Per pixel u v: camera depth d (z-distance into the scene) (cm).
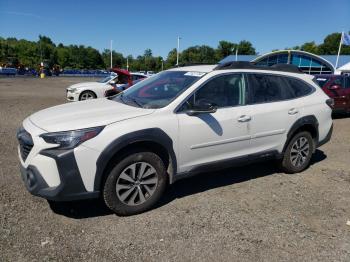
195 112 440
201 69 507
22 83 3225
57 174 372
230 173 581
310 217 436
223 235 384
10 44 9825
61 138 374
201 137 455
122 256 339
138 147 414
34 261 323
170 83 491
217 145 473
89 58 11106
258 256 349
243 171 594
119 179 405
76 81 4041
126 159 404
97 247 351
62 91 2295
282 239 382
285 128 546
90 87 1502
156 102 455
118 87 1420
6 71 5212
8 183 491
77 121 395
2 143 699
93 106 470
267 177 570
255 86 521
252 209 450
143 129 405
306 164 603
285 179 564
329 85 1227
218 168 489
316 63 4212
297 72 597
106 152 385
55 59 10269
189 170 459
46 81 3872
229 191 506
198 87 464
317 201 484
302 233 396
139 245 358
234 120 483
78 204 441
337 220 431
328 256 355
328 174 598
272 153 545
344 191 524
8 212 409
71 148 372
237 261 340
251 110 504
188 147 447
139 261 333
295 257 351
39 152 376
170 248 356
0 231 368
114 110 438
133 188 416
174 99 446
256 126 509
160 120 422
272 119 526
